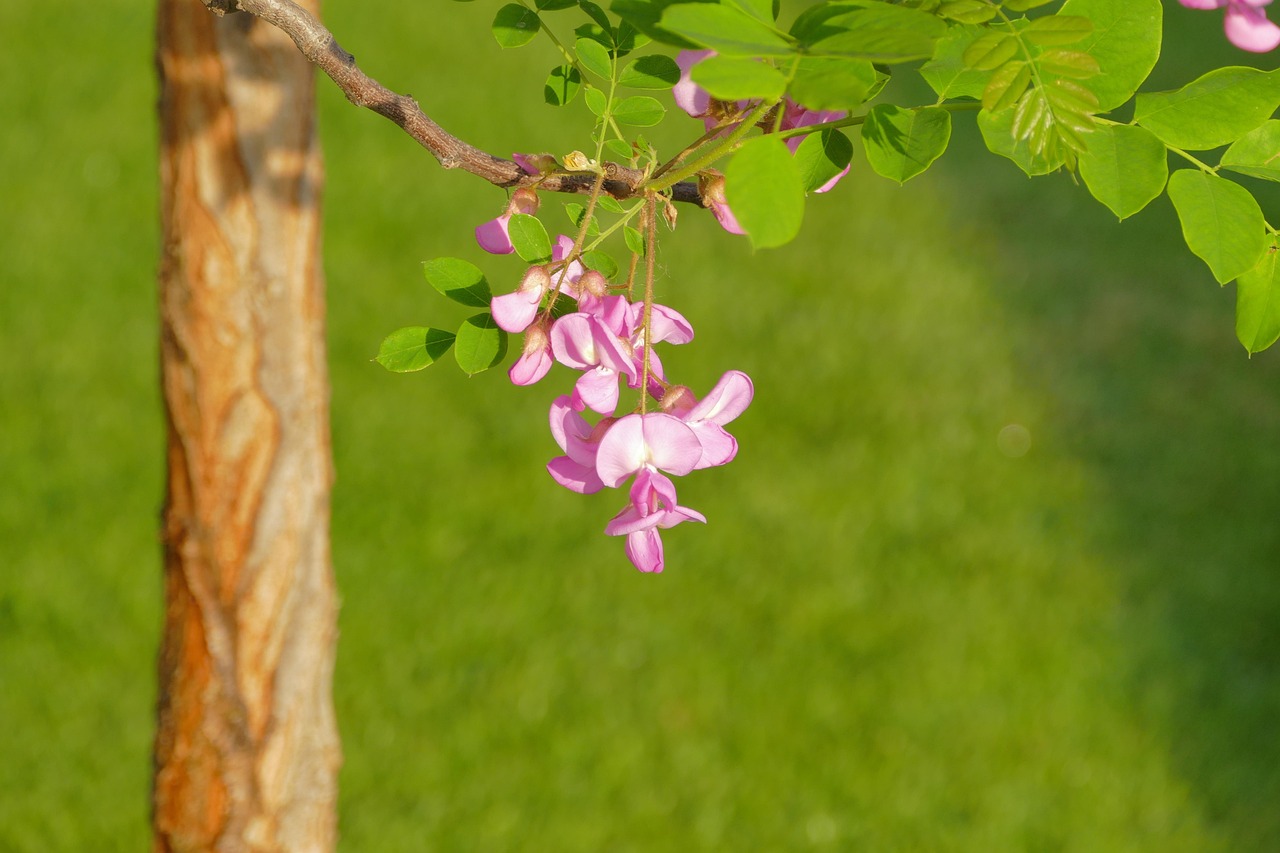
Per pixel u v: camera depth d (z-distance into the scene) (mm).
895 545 7137
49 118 10883
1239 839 5684
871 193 10977
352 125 11016
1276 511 7555
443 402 7918
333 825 3842
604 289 1964
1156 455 7969
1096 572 7012
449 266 2027
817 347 8773
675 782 5801
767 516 7258
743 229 1503
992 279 9867
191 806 3611
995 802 5762
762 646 6469
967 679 6309
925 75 1932
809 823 5641
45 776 5578
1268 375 8852
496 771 5789
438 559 6805
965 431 8070
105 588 6473
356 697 6055
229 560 3408
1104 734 6094
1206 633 6684
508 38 2283
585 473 2006
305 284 3307
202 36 3033
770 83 1455
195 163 3123
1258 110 1848
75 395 7750
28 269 8883
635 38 2242
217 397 3281
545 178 2121
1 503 6867
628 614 6594
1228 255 1854
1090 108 1638
